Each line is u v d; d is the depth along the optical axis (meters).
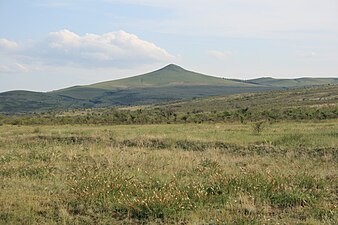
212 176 13.39
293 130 31.50
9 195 11.04
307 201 10.86
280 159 18.55
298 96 111.94
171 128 38.09
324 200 11.08
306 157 19.02
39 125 51.28
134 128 39.09
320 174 14.20
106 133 29.83
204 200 10.78
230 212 9.97
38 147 23.02
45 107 178.12
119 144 24.75
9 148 23.17
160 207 9.79
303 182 12.66
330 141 22.78
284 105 91.25
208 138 25.92
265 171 14.50
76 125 50.31
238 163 17.61
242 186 12.09
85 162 17.17
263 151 20.95
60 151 20.39
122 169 15.23
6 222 8.95
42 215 9.68
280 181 12.43
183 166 16.47
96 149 21.91
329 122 42.75
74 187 11.81
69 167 16.08
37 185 12.65
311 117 50.44
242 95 135.62
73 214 9.87
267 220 9.33
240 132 31.06
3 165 15.93
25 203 10.24
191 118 55.59
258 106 95.12
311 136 25.55
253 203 10.64
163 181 13.09
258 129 30.77
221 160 18.25
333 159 18.42
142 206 9.92
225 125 42.50
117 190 11.34
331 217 9.61
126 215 9.80
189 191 11.42
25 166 15.71
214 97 141.62
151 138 25.41
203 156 19.44
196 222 9.14
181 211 9.84
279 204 10.84
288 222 9.29
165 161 17.73
